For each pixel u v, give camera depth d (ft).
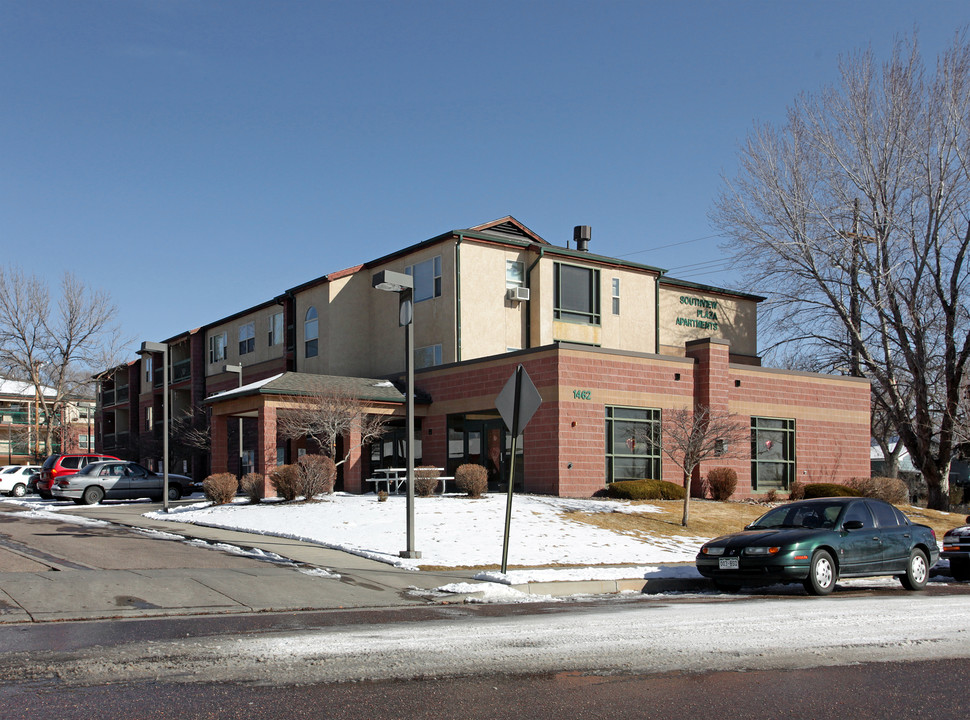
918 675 22.89
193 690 20.27
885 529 47.52
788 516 48.19
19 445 205.16
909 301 112.68
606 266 110.01
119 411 189.06
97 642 26.17
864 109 112.68
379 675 21.91
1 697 19.54
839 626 30.37
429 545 53.98
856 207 114.83
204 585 37.96
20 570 39.86
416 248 104.94
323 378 96.94
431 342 102.22
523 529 60.95
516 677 21.94
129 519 72.59
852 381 107.04
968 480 152.35
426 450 98.48
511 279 103.60
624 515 70.85
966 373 109.40
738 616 32.73
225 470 96.58
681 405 90.58
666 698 20.22
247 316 137.90
